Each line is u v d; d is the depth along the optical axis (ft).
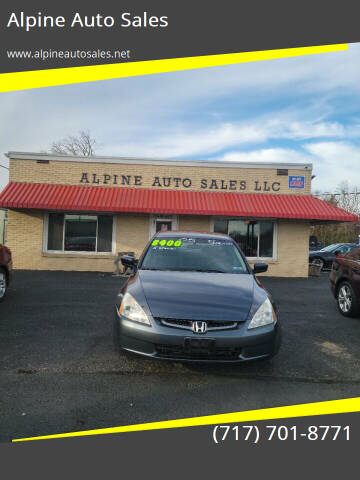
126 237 44.70
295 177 46.32
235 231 45.78
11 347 15.42
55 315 21.24
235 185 45.75
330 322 21.93
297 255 46.14
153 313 12.25
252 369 13.78
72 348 15.48
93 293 28.89
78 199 41.68
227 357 12.05
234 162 45.68
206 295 13.14
